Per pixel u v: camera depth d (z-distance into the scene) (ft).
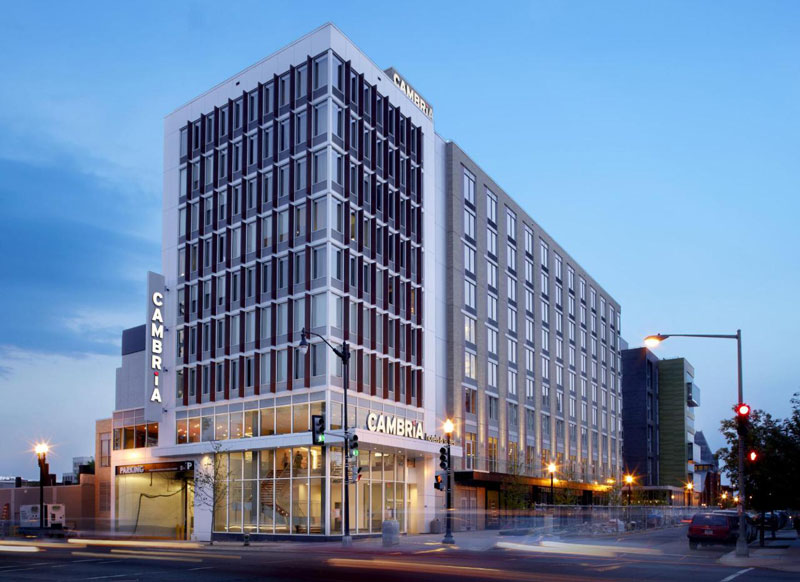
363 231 186.91
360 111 190.19
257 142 192.95
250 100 196.95
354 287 182.91
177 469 198.59
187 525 204.74
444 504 205.05
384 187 197.57
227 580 72.49
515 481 221.66
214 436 191.52
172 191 212.84
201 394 195.72
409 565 90.94
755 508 142.82
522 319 269.03
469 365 226.79
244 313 189.26
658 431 448.24
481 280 239.30
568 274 322.55
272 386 179.93
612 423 365.20
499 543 148.05
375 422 183.52
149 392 201.36
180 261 207.82
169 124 216.54
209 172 204.85
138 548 134.92
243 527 181.37
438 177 224.12
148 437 207.82
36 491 250.57
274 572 80.84
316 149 181.98
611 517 247.91
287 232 183.93
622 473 375.04
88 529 235.61
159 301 206.69
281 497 175.52
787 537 196.03
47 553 115.55
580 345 328.29
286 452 176.45
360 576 76.18
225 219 197.88
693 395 467.11
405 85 215.51
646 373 431.43
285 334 180.65
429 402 206.90
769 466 136.56
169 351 205.77
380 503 185.68
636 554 119.55
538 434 273.13
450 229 224.53
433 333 212.23
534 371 276.82
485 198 249.14
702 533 130.72
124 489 215.10
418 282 207.72
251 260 190.29
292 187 183.73
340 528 169.48
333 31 184.85
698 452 552.00
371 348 185.88
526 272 278.46
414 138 213.25
